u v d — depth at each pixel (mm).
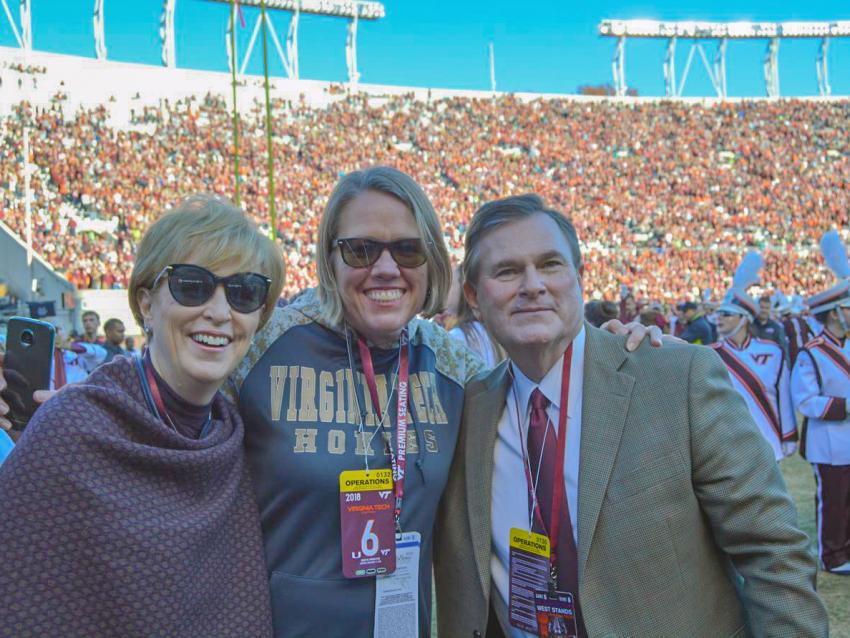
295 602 1710
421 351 2098
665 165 36531
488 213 1844
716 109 41250
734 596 1787
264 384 1845
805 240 31734
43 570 1372
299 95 37219
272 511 1757
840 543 4914
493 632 1930
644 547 1660
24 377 2021
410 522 1848
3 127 27391
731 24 45125
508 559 1879
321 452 1776
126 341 11492
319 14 40562
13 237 16297
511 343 1825
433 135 36562
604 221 32250
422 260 1899
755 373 5508
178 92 34656
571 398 1858
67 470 1415
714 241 31328
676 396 1730
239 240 1646
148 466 1504
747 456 1668
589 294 26672
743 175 36156
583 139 38250
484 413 1985
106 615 1398
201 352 1606
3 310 13695
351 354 1922
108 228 23594
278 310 2008
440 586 2018
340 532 1773
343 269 1872
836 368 4926
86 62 33656
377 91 39344
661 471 1685
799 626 1563
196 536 1509
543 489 1809
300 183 29734
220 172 29203
